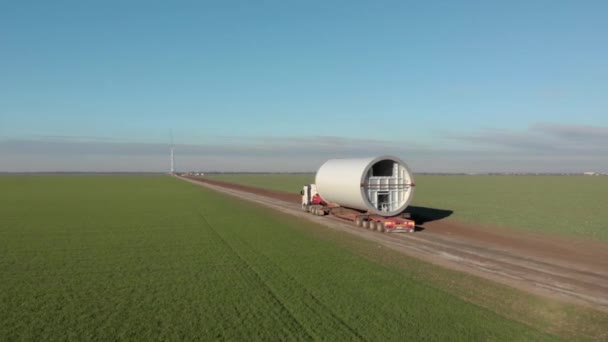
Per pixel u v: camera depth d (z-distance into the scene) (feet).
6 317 32.65
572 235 72.79
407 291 38.83
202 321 31.55
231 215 105.50
